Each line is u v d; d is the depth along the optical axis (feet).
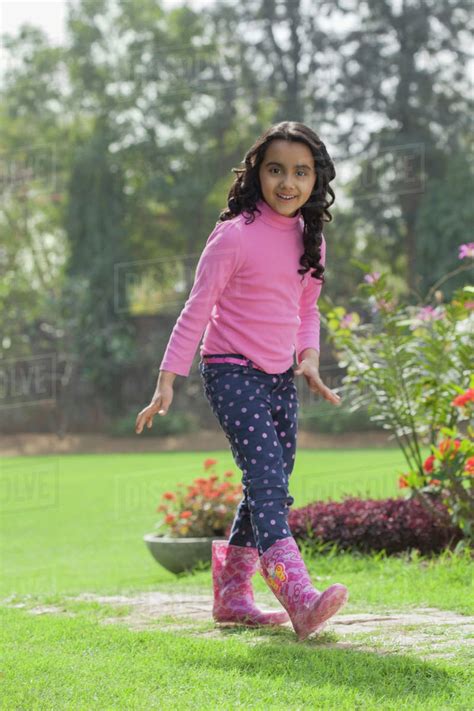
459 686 7.04
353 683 7.18
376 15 77.15
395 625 9.85
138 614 11.21
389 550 17.57
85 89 79.41
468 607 10.96
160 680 7.39
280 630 9.60
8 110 81.76
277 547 8.74
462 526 15.52
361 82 75.77
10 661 8.13
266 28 77.77
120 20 79.87
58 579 20.12
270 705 6.56
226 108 76.02
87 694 6.97
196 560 19.01
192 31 78.43
